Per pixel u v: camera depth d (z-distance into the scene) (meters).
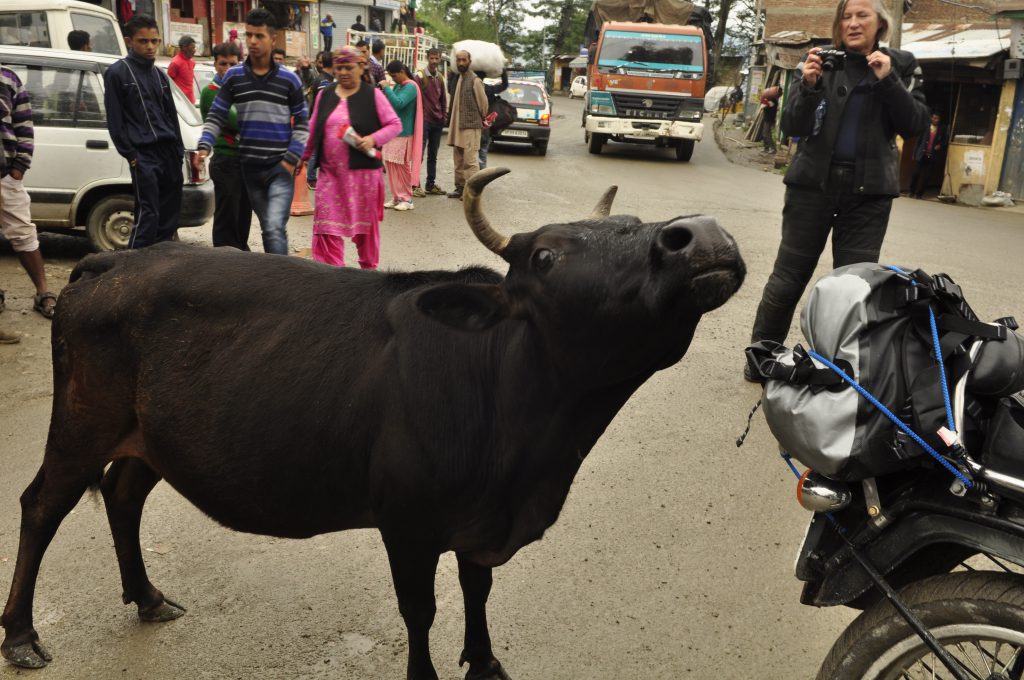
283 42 34.06
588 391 2.38
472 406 2.49
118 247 8.25
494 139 19.11
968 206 17.05
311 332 2.67
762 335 5.71
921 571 2.44
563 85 65.56
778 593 3.60
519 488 2.54
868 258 5.35
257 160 6.79
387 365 2.54
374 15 41.09
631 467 4.67
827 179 5.20
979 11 23.42
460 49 12.17
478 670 2.99
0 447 4.61
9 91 6.12
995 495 2.08
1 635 3.23
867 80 5.08
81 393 2.91
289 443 2.62
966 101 17.88
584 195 13.70
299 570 3.67
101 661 3.11
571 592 3.56
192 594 3.49
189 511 4.11
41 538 3.09
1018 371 2.28
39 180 7.86
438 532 2.55
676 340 2.16
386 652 3.19
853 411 2.25
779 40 26.59
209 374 2.70
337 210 6.71
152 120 6.74
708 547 3.93
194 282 2.78
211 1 31.67
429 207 11.81
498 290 2.42
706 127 33.25
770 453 4.90
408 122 11.19
